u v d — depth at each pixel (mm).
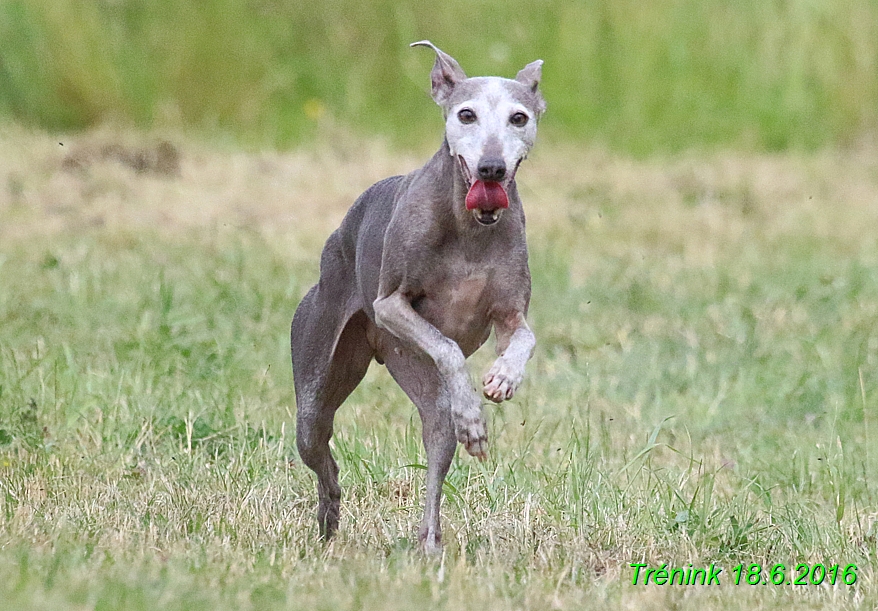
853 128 24672
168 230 17125
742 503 9414
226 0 23109
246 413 10812
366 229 8367
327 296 8688
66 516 8289
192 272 15023
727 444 11234
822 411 12008
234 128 22719
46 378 11289
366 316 8586
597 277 16312
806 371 12828
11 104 22219
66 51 22188
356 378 8836
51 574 6551
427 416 8273
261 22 23422
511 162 7809
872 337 14125
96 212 17594
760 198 20562
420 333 7773
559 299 15320
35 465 9711
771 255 17734
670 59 24234
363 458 10016
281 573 7273
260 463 9898
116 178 18938
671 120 24000
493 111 7906
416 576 7293
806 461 10469
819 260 17391
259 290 14320
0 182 18469
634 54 24094
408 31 23625
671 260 17281
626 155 23016
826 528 8906
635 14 24203
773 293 15656
